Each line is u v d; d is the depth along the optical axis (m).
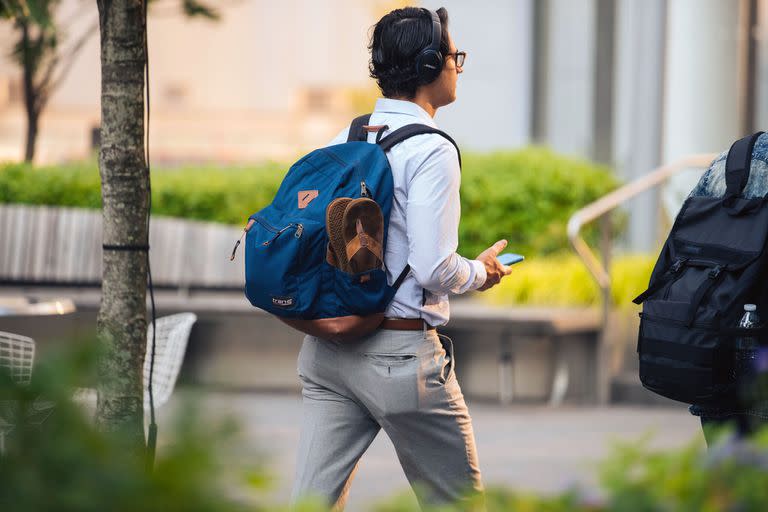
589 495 3.83
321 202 7.54
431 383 7.67
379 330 7.66
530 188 24.88
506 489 3.95
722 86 28.67
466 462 7.87
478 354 22.28
